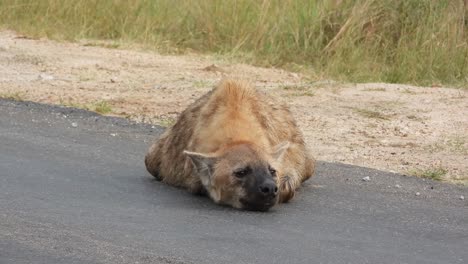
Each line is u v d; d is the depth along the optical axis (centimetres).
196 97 2461
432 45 2795
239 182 1452
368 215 1475
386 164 1889
